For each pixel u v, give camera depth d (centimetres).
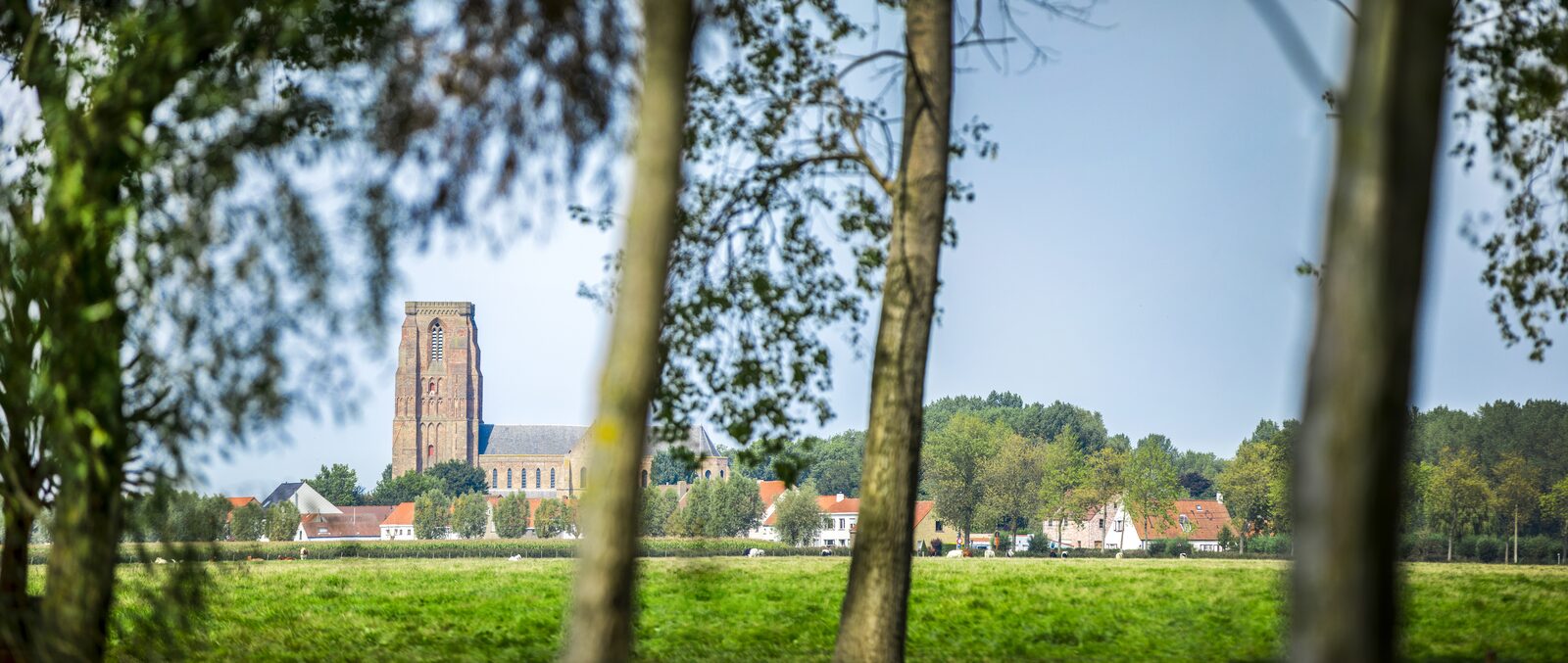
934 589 4166
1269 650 2930
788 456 2697
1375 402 939
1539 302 2786
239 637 3147
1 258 1702
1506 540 14125
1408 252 949
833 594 3919
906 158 2092
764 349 2692
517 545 13688
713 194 2616
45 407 1667
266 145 1803
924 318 2055
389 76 1844
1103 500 17988
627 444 1200
